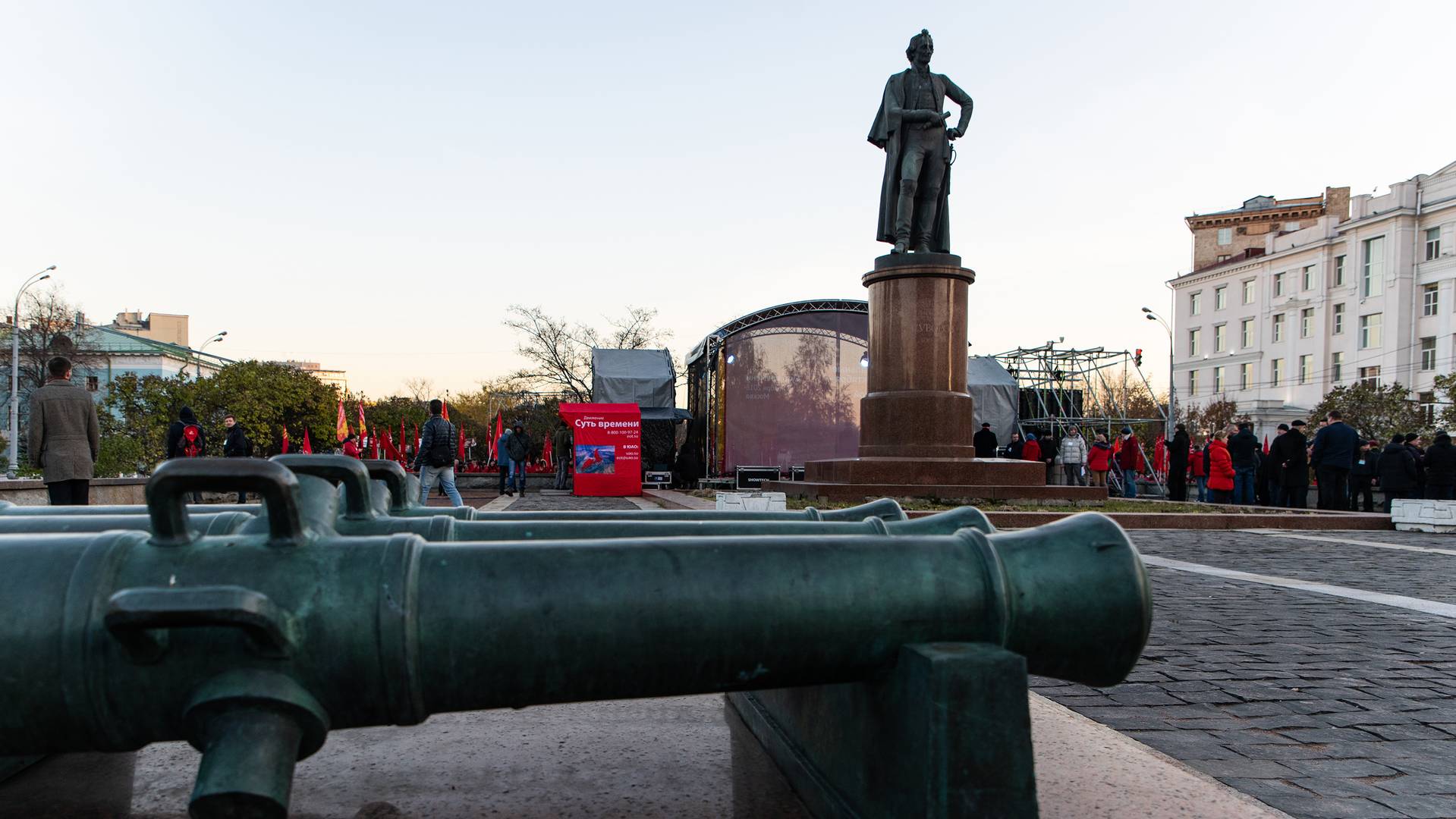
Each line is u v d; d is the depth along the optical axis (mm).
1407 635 4957
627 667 1394
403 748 2330
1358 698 3662
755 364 19938
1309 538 11133
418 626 1325
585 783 2068
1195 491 26859
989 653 1399
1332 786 2623
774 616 1419
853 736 1667
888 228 13242
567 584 1386
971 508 1974
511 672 1361
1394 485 15219
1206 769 2777
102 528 1985
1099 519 1680
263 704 1274
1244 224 71188
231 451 15117
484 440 54500
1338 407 39188
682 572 1427
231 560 1342
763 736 2326
